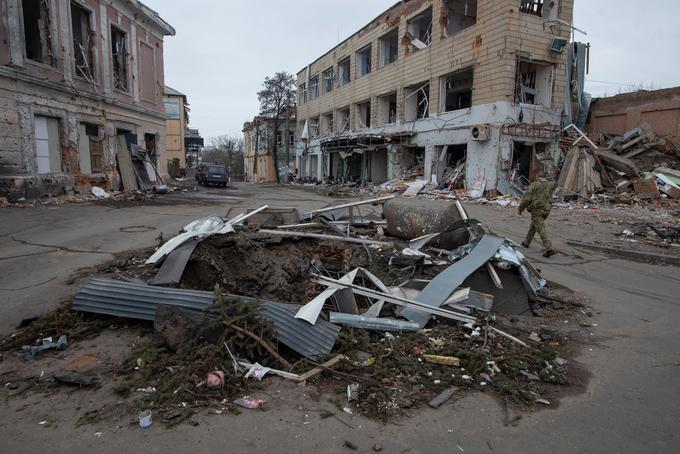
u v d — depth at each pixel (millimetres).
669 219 11359
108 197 16438
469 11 20359
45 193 14477
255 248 5664
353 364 3490
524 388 3266
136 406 2859
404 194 19469
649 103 17922
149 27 21969
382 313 4582
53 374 3240
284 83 39625
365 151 26656
